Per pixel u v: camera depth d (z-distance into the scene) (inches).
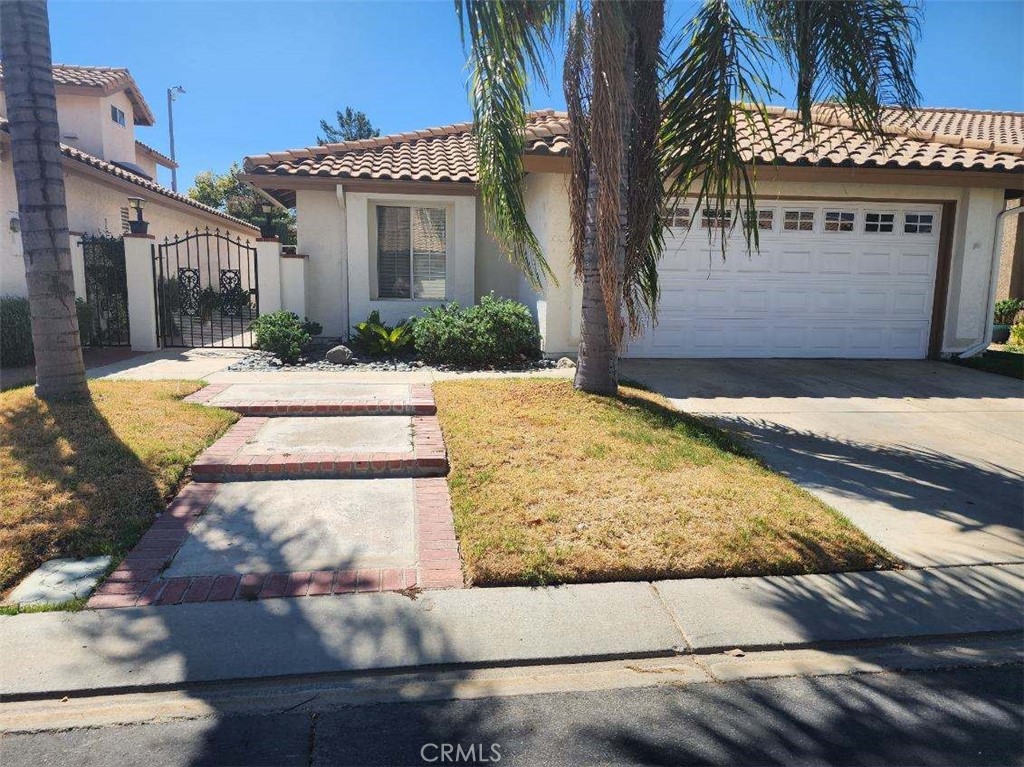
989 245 483.2
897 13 267.9
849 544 190.1
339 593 163.3
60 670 134.0
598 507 202.1
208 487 223.1
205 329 670.5
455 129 589.0
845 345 486.9
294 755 116.5
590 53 267.4
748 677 140.9
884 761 117.9
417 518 205.0
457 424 273.6
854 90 273.9
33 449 225.0
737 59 276.8
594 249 305.3
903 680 141.3
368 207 508.1
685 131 285.9
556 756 117.6
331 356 437.1
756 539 188.9
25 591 159.5
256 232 1002.7
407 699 131.8
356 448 252.8
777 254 470.0
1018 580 179.0
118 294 517.7
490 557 176.1
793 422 318.3
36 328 273.0
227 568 172.9
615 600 164.6
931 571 182.5
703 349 471.8
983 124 713.6
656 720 127.6
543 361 433.7
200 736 120.4
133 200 485.4
